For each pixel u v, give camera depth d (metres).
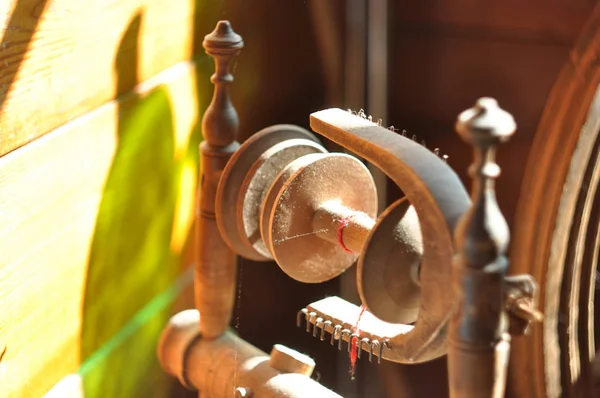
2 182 0.76
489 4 1.07
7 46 0.75
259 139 0.86
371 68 1.13
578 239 0.82
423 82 1.12
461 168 1.12
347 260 0.87
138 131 0.94
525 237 0.83
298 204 0.82
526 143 1.07
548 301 0.82
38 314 0.81
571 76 0.81
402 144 0.73
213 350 0.91
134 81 0.92
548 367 0.83
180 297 1.06
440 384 1.15
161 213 1.00
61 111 0.82
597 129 0.80
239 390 0.86
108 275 0.92
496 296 0.66
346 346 1.07
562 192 0.80
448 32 1.10
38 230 0.81
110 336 0.93
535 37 1.05
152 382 1.01
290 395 0.84
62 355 0.86
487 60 1.08
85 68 0.85
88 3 0.84
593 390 0.88
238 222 0.85
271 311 1.03
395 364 1.13
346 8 1.12
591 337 0.87
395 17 1.12
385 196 1.12
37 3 0.78
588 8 1.01
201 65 1.04
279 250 0.82
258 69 1.06
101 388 0.92
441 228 0.70
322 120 0.78
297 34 1.11
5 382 0.78
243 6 1.03
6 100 0.75
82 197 0.86
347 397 1.09
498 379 0.68
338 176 0.83
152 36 0.94
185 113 1.02
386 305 0.75
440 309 0.71
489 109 0.64
